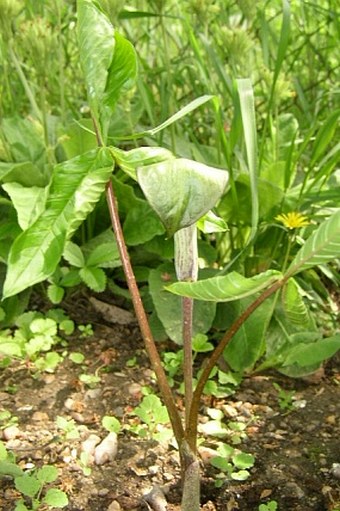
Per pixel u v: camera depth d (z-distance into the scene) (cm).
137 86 130
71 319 120
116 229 76
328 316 121
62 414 100
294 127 136
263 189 113
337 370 111
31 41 113
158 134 125
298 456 93
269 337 110
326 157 112
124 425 98
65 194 72
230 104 140
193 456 78
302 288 120
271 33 150
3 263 119
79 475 89
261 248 119
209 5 118
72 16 151
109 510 84
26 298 118
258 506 86
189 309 76
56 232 72
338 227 63
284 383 108
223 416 100
